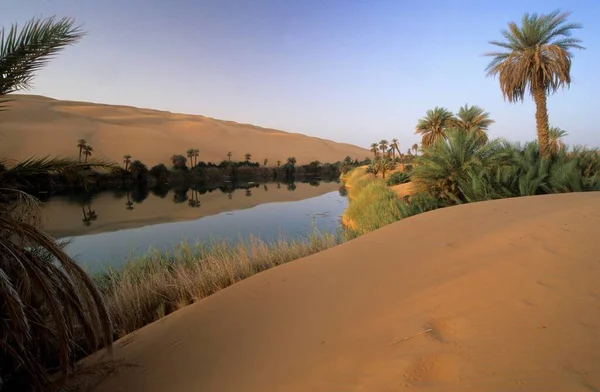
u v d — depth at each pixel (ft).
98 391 10.25
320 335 9.87
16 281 9.11
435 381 6.34
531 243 13.30
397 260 15.01
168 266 26.50
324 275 15.25
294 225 66.85
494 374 6.16
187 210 96.58
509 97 59.98
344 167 368.07
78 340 13.17
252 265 23.68
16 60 9.57
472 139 44.91
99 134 354.54
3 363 8.89
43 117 344.08
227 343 11.21
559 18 54.70
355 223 54.54
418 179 46.21
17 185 10.39
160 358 11.48
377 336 8.75
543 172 39.11
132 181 211.41
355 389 6.79
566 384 5.58
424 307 9.66
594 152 46.75
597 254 11.02
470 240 15.65
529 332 7.27
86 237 58.65
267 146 568.00
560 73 53.72
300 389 7.41
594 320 7.27
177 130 512.63
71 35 10.17
